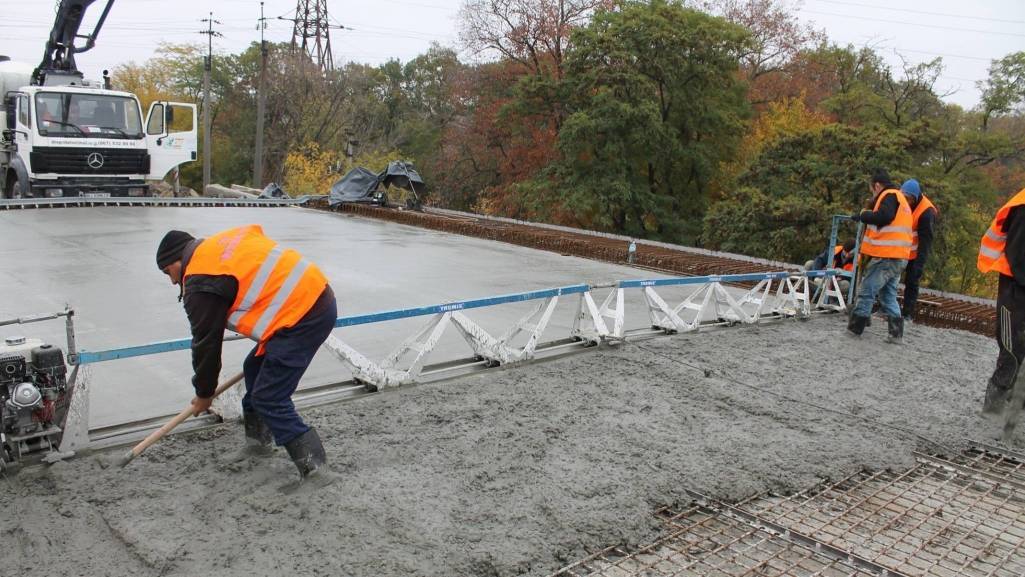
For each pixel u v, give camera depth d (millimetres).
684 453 4211
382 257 10859
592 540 3254
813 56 33500
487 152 35750
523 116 29812
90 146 15156
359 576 2869
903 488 4066
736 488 3832
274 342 3443
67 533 3096
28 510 3254
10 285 7828
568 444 4238
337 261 10297
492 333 6914
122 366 5434
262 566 2912
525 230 14258
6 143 15375
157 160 16281
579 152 27375
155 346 3938
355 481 3619
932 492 4023
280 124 43281
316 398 4734
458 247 12383
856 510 3768
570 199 25891
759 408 5008
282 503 3373
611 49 25422
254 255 3406
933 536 3539
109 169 15516
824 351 6695
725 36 26703
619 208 27250
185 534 3115
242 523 3215
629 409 4863
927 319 8703
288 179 36812
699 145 27781
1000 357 5074
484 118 34250
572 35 26688
